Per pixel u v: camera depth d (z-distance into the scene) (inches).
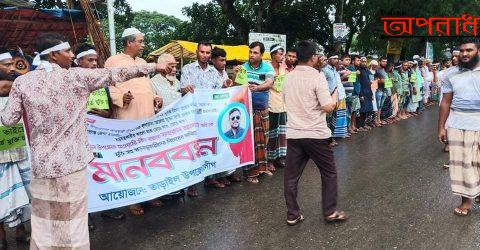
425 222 173.6
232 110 223.1
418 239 157.5
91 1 375.9
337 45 623.8
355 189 219.6
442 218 177.6
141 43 186.9
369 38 823.7
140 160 180.7
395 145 335.0
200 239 163.3
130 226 178.7
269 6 780.0
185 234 168.6
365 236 161.3
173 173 191.2
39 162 117.7
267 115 244.7
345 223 174.6
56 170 117.6
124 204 172.2
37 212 122.3
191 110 201.6
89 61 165.6
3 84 154.3
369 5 758.5
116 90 182.9
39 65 119.6
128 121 178.1
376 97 434.0
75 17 373.1
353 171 255.9
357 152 311.3
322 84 163.6
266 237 163.2
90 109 177.0
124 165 175.5
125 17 817.5
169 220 184.2
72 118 120.2
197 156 204.1
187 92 201.9
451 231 164.1
